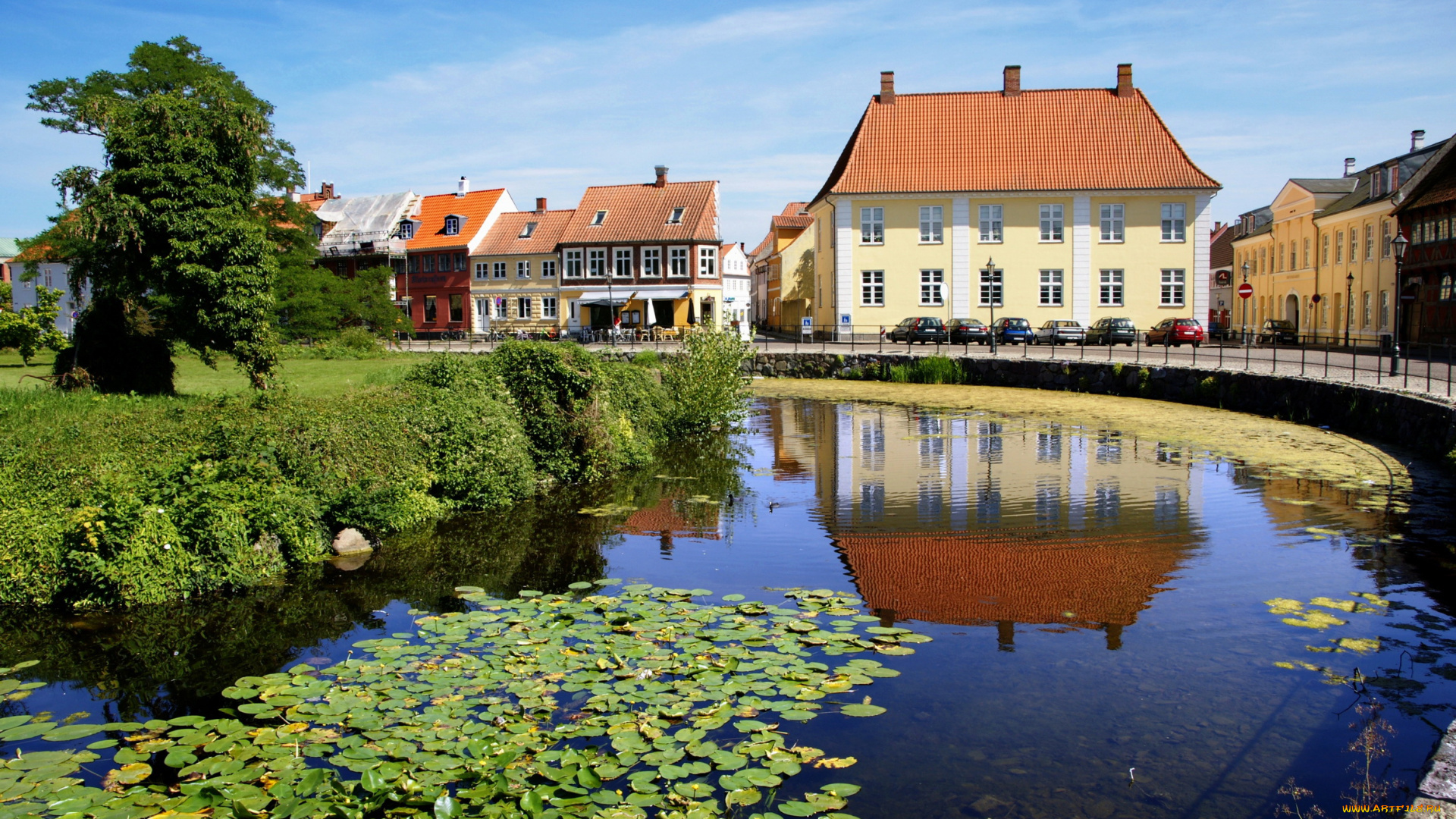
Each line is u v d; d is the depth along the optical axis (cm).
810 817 495
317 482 1118
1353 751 579
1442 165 3741
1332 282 4962
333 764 543
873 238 4628
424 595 932
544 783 519
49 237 3766
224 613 885
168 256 1822
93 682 724
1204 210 4438
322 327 4500
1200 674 698
